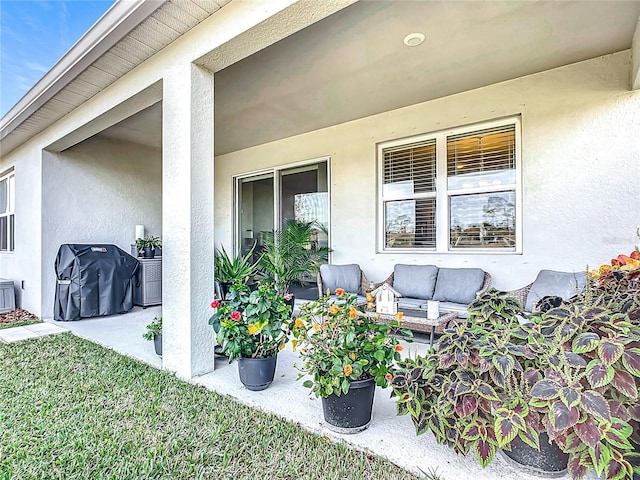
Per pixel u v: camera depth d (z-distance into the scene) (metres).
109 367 3.11
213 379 2.87
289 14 2.36
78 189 5.80
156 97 3.51
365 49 3.27
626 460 1.38
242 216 6.92
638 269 2.09
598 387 1.43
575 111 3.71
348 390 1.99
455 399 1.60
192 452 1.86
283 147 6.14
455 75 3.88
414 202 4.84
